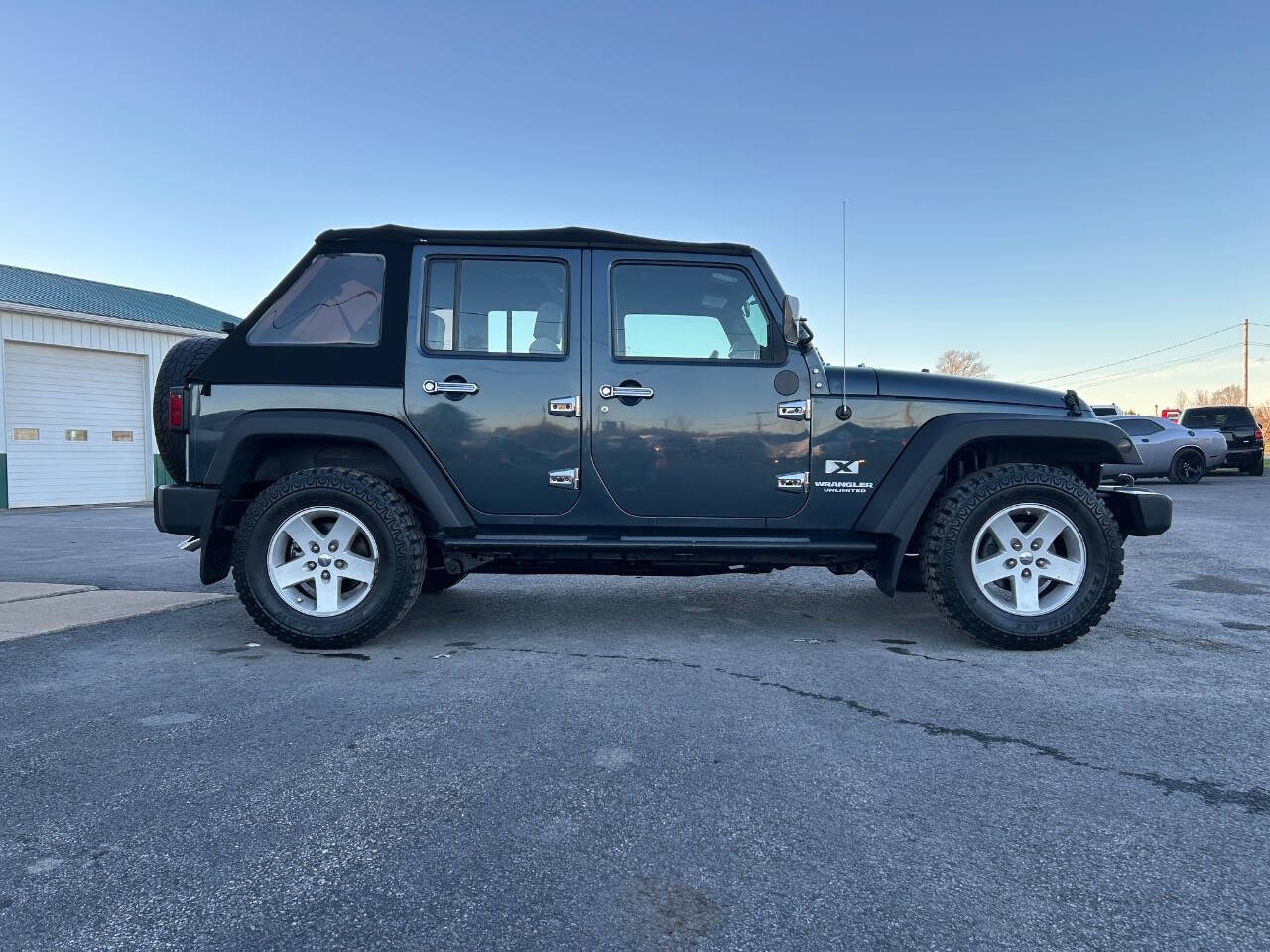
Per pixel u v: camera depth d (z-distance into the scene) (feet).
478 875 5.92
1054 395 12.92
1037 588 12.34
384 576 12.14
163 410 12.94
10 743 8.45
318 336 12.53
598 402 12.44
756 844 6.37
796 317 12.35
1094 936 5.20
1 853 6.21
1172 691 10.19
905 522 12.31
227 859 6.13
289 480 12.10
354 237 12.69
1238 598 16.52
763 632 13.51
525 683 10.50
